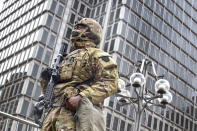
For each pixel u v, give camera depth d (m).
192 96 53.88
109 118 40.84
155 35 50.25
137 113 9.36
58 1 50.06
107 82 2.46
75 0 51.66
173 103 50.09
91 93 2.38
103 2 51.00
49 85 2.58
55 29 48.44
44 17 48.19
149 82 46.53
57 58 2.79
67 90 2.49
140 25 48.41
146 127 44.78
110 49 45.00
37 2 51.97
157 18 51.47
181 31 55.50
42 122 2.49
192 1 59.38
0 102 46.88
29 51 47.22
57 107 2.51
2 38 57.25
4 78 49.50
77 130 2.27
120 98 9.67
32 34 48.88
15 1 59.53
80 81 2.58
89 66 2.60
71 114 2.41
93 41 2.78
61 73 2.64
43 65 45.69
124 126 42.09
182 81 52.94
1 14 62.25
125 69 44.25
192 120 52.41
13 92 45.38
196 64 56.59
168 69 50.84
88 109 2.29
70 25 50.19
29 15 52.59
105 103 41.06
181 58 54.00
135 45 46.62
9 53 52.31
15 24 55.62
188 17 57.75
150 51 48.72
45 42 46.94
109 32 46.75
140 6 49.22
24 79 44.56
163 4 53.22
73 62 2.65
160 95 9.48
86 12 52.34
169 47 52.22
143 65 10.17
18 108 42.19
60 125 2.38
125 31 45.94
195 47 57.50
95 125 2.29
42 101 2.61
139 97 9.41
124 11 46.78
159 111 47.38
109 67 2.53
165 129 47.56
